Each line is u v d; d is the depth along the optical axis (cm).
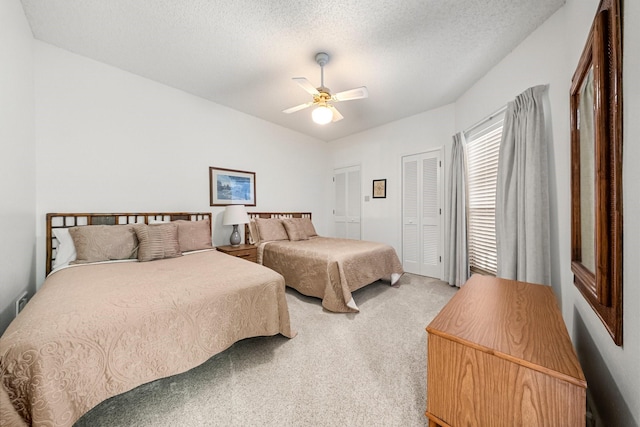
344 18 185
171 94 296
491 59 238
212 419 120
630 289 75
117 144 257
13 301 163
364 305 261
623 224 79
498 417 80
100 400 102
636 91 71
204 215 328
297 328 210
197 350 133
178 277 167
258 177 393
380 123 416
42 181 216
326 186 512
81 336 101
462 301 123
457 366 89
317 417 120
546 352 79
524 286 146
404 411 124
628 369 77
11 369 86
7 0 155
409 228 395
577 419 68
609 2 87
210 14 183
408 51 225
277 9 177
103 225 236
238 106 350
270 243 336
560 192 175
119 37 209
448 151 343
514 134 211
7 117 154
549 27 185
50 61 219
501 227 224
